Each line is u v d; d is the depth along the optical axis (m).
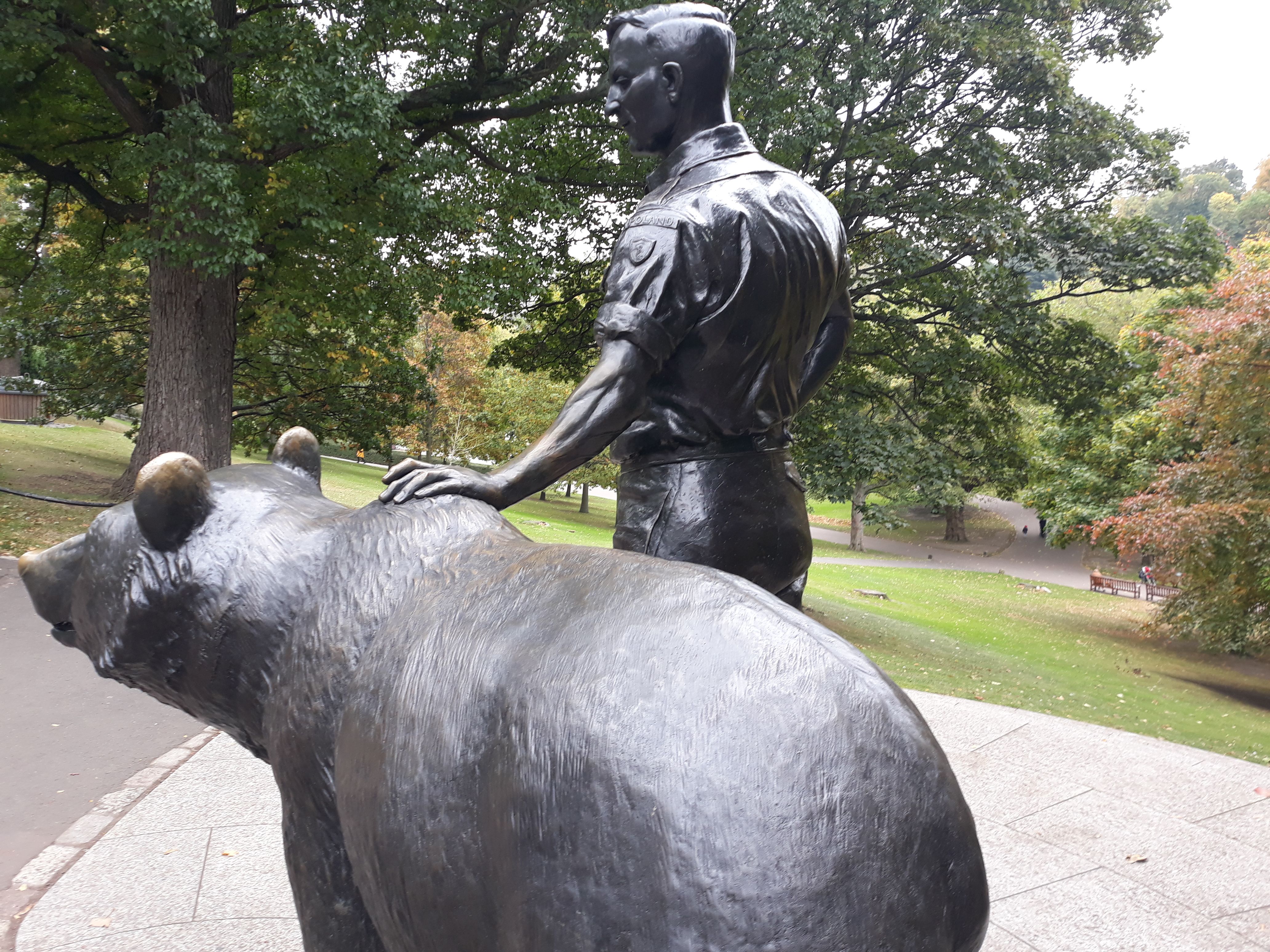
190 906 3.56
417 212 12.12
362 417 18.34
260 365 17.73
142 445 13.27
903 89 13.53
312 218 11.83
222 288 13.45
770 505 2.40
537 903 1.00
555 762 1.03
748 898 0.91
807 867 0.92
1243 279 14.74
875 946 0.93
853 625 15.34
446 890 1.14
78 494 15.59
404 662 1.31
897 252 12.83
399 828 1.20
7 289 19.45
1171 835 4.29
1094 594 26.78
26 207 21.62
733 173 2.24
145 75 12.41
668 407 2.30
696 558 2.31
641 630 1.10
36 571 1.87
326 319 14.99
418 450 35.25
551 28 13.34
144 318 18.83
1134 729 9.70
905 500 27.34
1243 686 14.88
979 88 13.66
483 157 14.74
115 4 10.32
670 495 2.32
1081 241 14.80
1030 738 5.64
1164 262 14.58
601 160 14.66
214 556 1.65
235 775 5.02
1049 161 14.31
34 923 3.42
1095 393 15.36
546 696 1.08
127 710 6.33
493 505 1.75
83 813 4.71
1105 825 4.39
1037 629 19.03
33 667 7.12
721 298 2.16
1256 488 14.38
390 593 1.50
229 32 11.19
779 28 11.27
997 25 13.53
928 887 1.00
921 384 15.46
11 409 28.62
